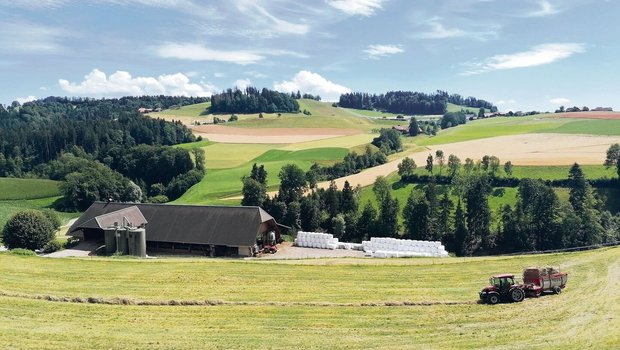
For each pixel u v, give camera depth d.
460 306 30.78
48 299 32.53
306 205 89.88
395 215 84.56
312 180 105.12
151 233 62.62
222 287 36.06
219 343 24.67
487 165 107.25
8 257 45.22
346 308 30.98
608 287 32.28
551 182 97.50
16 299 31.91
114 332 26.14
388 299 32.84
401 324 27.62
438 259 47.97
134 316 29.22
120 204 68.75
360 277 39.34
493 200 94.75
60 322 27.59
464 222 81.62
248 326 27.52
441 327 26.80
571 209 81.06
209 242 60.12
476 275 39.38
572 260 41.78
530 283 31.70
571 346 22.91
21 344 23.62
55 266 42.25
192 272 40.75
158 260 46.44
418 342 24.52
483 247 79.81
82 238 65.06
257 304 31.94
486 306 30.47
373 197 101.38
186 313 29.98
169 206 66.62
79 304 31.52
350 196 92.00
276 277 39.31
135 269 41.72
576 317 26.91
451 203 85.00
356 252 62.28
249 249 59.59
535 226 80.00
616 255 41.88
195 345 24.31
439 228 81.75
